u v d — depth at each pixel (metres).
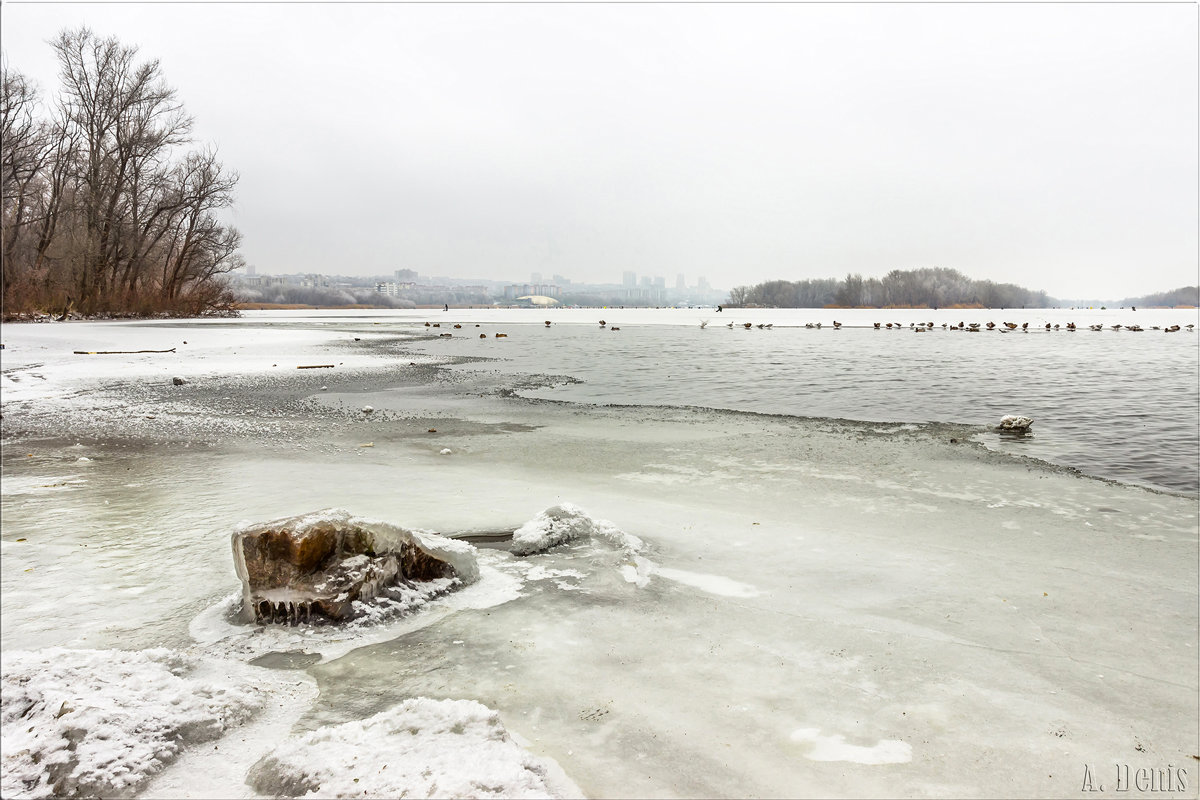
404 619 5.12
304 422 15.27
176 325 55.25
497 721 3.51
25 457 11.32
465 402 18.80
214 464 10.81
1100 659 4.46
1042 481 9.81
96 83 60.94
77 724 3.42
